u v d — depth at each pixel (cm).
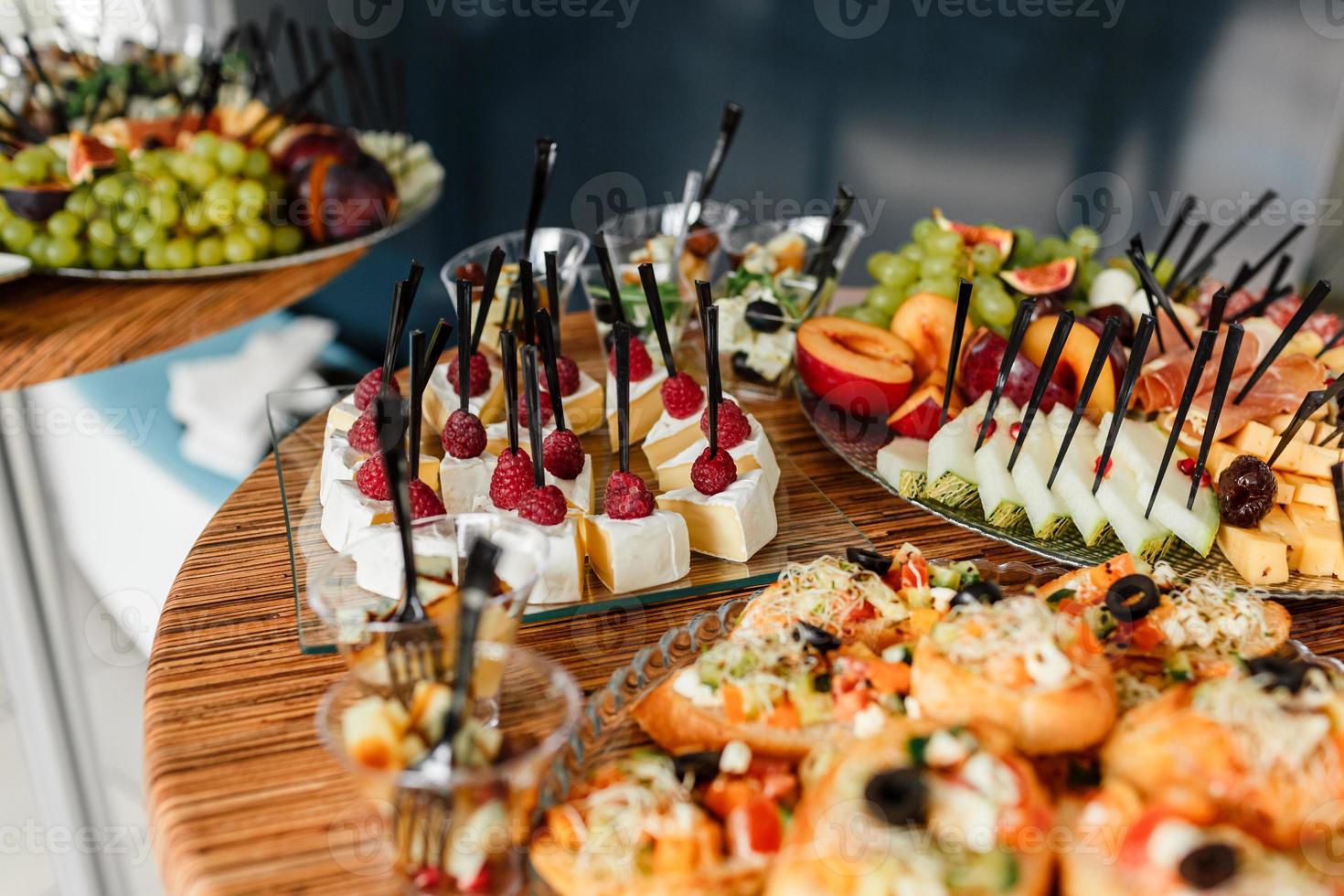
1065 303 226
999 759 99
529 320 170
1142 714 111
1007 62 432
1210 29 430
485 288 173
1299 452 174
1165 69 439
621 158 434
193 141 266
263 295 259
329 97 407
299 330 395
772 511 170
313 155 283
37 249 251
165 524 296
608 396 208
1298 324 166
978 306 218
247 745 127
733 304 217
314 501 179
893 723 108
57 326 234
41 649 230
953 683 112
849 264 465
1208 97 443
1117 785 102
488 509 168
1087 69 438
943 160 450
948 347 212
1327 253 412
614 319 208
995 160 452
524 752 105
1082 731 109
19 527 223
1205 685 111
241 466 308
